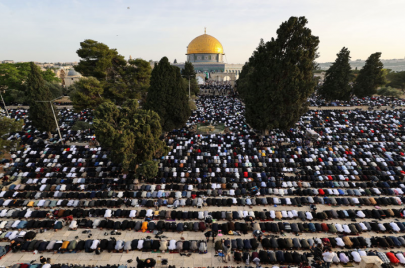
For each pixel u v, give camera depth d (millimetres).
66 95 86938
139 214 26484
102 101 52719
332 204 28875
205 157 39156
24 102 76688
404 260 20172
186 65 99688
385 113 65875
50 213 26391
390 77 115875
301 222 26094
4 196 29297
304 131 52844
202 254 22312
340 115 63562
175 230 24859
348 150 41344
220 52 170000
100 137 30438
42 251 22188
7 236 23172
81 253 22156
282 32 46344
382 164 36844
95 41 56531
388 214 26453
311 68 46594
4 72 80875
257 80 49438
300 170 35250
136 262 21328
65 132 51656
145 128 31984
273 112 47406
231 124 57594
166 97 46844
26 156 38656
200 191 30812
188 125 57281
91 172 34438
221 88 114125
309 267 20266
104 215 26250
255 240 22578
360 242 22375
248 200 28859
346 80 78125
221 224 24938
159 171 35000
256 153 40344
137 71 60844
